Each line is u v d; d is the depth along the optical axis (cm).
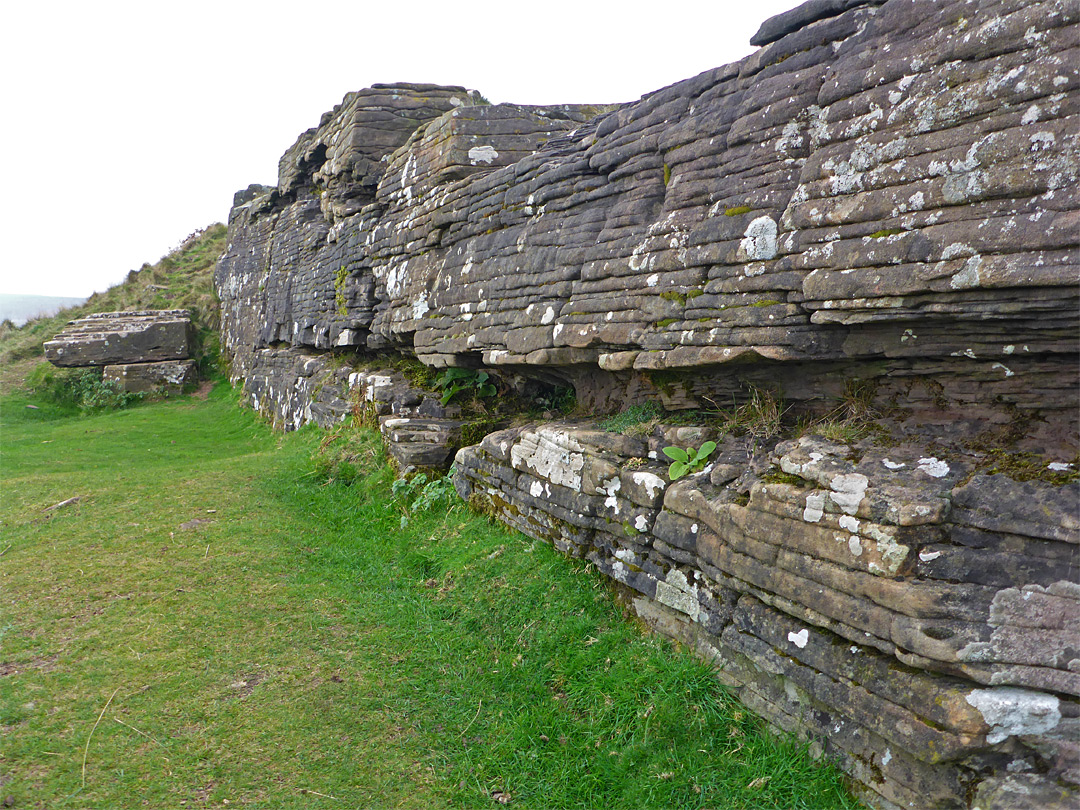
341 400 1067
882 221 327
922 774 276
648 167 493
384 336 932
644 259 471
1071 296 270
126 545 642
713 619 381
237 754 355
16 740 357
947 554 284
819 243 356
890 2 339
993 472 293
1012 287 283
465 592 519
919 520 288
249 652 452
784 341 383
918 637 275
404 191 882
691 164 450
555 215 585
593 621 449
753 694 357
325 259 1202
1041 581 266
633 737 353
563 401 734
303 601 526
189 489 837
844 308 342
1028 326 292
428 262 802
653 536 433
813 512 327
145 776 336
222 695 405
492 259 658
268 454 1095
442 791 337
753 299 397
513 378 758
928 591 278
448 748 367
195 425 1681
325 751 361
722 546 375
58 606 515
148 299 2673
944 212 304
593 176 553
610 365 500
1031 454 299
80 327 2203
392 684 419
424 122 1056
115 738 363
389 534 664
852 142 344
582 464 496
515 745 363
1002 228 283
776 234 384
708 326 422
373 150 1039
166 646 457
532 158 618
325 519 727
